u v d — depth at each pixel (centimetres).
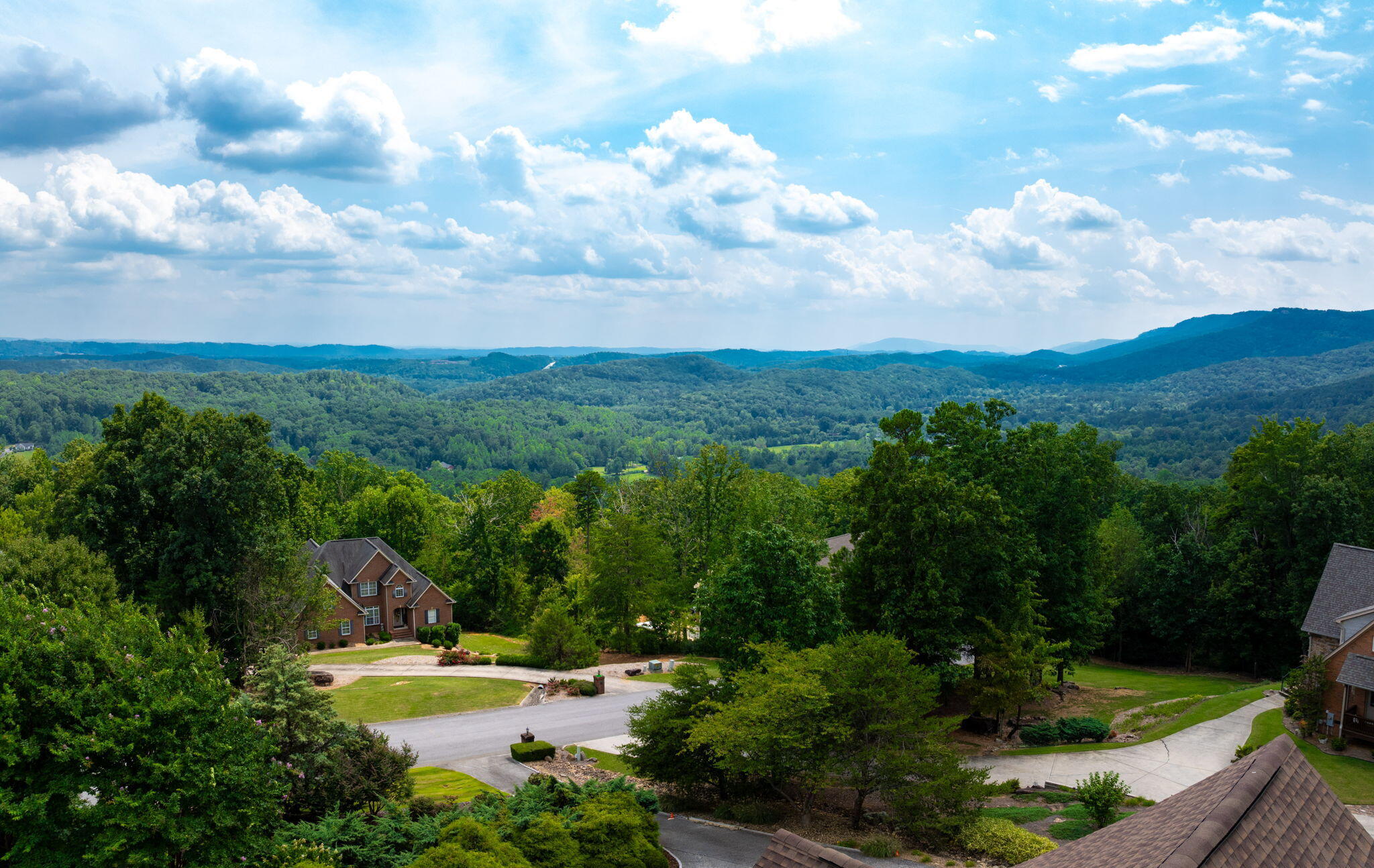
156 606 4225
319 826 2062
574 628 5294
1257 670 5550
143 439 4559
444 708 4306
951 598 3722
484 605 7325
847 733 2517
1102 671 5816
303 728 2280
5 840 1744
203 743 1758
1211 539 6481
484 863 1688
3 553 3759
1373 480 5450
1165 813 1173
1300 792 1123
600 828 2019
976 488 3928
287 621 4597
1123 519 6475
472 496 8219
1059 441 4491
